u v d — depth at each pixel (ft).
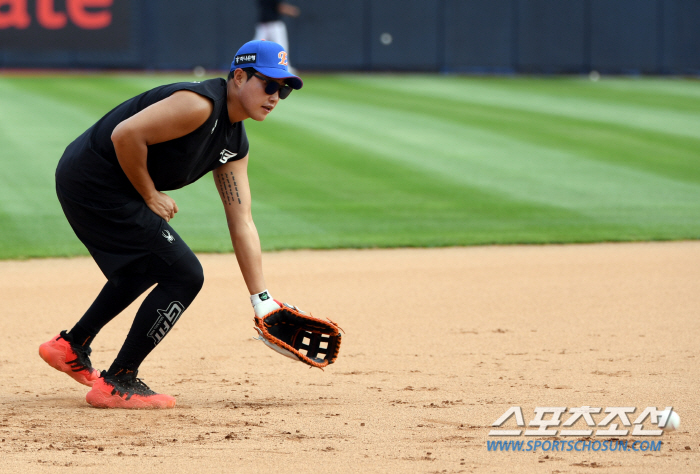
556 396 53.36
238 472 38.91
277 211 132.26
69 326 74.18
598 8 287.69
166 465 39.78
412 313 79.92
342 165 163.53
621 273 98.73
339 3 270.87
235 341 69.97
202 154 48.16
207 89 46.26
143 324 49.62
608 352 65.82
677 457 41.24
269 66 47.09
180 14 255.09
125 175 47.70
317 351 52.16
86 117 188.65
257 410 50.29
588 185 155.63
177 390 55.72
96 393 50.34
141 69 254.68
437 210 135.44
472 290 89.97
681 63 293.64
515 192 148.87
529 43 285.23
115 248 48.62
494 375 59.26
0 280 92.53
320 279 95.09
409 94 241.76
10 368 61.36
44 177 144.46
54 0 246.27
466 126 203.10
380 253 110.63
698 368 60.75
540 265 103.55
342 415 49.11
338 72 274.77
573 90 260.83
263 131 188.44
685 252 112.16
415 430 45.91
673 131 205.67
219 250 110.01
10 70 246.06
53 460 40.24
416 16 276.41
